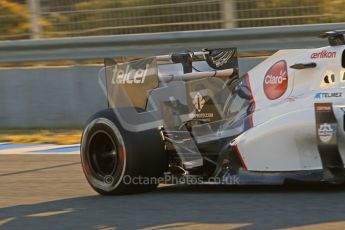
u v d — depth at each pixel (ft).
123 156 71.36
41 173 94.12
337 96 63.72
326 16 131.44
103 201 71.00
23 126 144.97
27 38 153.69
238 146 69.15
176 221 59.21
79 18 149.79
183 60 76.28
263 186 73.00
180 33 137.80
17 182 88.07
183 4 140.97
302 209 59.26
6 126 146.72
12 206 72.28
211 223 57.31
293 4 132.87
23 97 144.87
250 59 128.57
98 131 73.46
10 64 163.02
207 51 78.48
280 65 69.82
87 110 139.13
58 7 151.23
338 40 66.13
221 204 64.90
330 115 63.16
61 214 66.08
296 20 132.87
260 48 132.46
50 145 123.13
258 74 71.72
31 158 109.19
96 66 138.10
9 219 65.67
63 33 151.02
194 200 68.08
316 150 64.69
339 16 131.23
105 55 143.84
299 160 65.67
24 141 129.49
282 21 133.69
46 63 159.43
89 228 59.11
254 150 68.03
